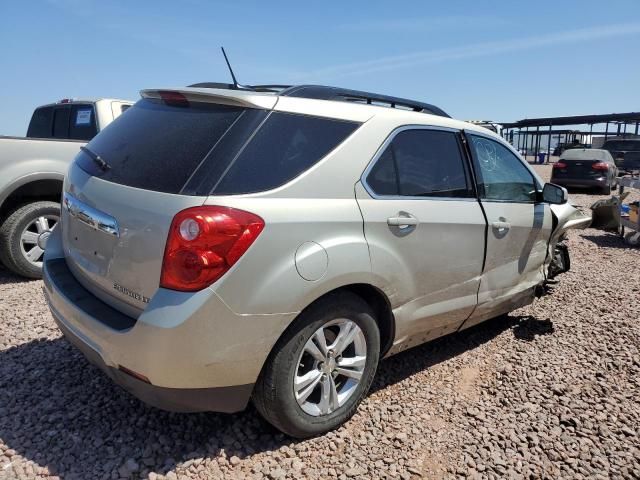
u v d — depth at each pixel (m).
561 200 4.29
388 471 2.71
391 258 3.01
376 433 3.02
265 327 2.50
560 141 46.22
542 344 4.34
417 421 3.16
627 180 9.34
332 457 2.79
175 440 2.85
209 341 2.38
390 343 3.24
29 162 5.33
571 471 2.77
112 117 6.73
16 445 2.75
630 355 4.12
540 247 4.52
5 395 3.22
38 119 7.48
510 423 3.18
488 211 3.78
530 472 2.74
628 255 8.14
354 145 2.94
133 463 2.62
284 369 2.64
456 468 2.76
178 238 2.36
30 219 5.39
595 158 17.66
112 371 2.60
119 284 2.62
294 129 2.75
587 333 4.58
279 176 2.61
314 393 2.95
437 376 3.75
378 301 3.13
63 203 3.29
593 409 3.35
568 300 5.49
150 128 2.93
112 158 2.96
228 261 2.37
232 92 2.75
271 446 2.84
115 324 2.53
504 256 4.01
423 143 3.41
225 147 2.53
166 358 2.35
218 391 2.52
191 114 2.83
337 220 2.74
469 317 3.87
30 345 3.91
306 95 3.00
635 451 2.94
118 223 2.60
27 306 4.73
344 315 2.86
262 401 2.69
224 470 2.64
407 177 3.23
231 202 2.42
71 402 3.17
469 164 3.74
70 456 2.68
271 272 2.48
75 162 3.34
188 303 2.33
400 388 3.56
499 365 3.94
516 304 4.41
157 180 2.58
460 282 3.60
